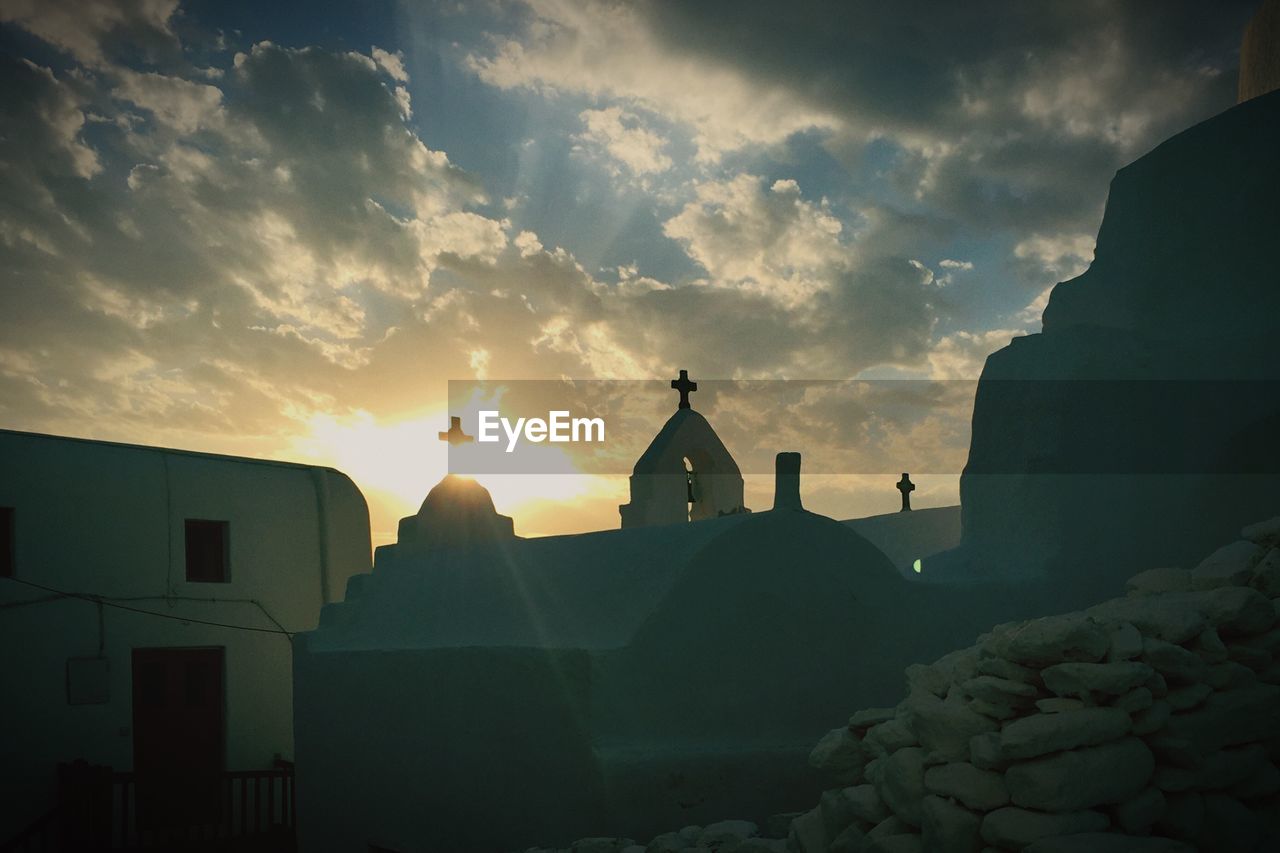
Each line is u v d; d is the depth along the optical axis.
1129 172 12.28
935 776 5.20
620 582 9.31
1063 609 10.34
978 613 10.05
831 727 9.16
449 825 9.88
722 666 8.82
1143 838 4.53
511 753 9.11
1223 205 11.33
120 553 16.44
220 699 17.36
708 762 8.41
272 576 18.36
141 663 16.58
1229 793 5.18
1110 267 12.20
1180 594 6.07
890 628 9.62
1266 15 12.81
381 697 11.13
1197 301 11.33
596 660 8.31
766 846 6.40
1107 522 10.67
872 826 5.71
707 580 8.88
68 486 16.05
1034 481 10.79
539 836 8.67
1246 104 11.36
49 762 15.16
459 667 9.95
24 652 15.16
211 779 16.48
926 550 15.73
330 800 11.88
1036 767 4.72
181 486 17.41
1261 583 5.89
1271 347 10.59
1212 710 5.14
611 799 8.02
